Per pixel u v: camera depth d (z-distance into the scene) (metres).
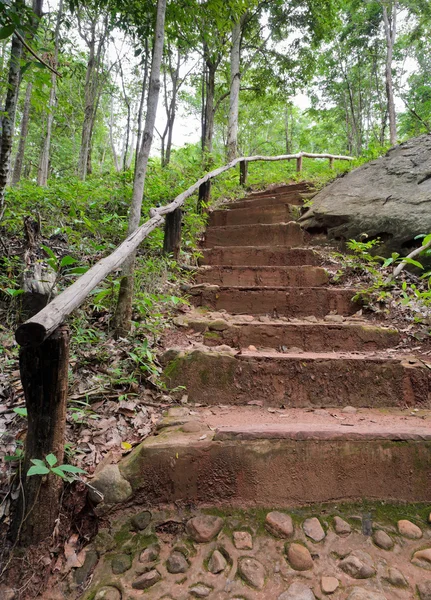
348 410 1.77
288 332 2.28
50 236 2.95
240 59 9.86
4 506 1.18
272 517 1.25
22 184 5.24
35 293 2.07
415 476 1.34
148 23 3.27
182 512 1.28
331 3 9.39
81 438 1.45
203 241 4.06
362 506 1.30
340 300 2.73
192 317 2.52
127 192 3.99
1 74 2.60
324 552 1.15
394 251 3.25
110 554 1.16
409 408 1.81
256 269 3.12
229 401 1.86
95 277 1.32
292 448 1.36
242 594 1.03
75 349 1.92
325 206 3.98
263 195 5.50
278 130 19.58
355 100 15.17
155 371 1.85
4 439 1.38
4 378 1.71
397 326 2.41
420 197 3.49
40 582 1.08
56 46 5.06
